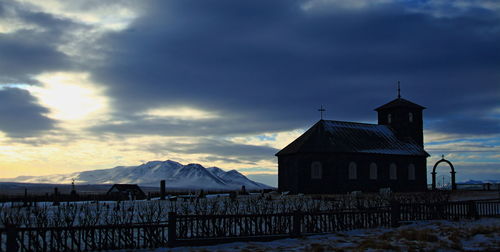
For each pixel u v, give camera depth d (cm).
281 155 7744
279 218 2775
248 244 2514
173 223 2491
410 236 2539
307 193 7325
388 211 3219
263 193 7494
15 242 2120
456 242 2378
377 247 2225
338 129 7969
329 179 7338
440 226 3092
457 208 4000
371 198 5662
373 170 7769
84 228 2325
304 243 2525
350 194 6944
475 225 3148
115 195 8019
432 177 8525
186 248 2400
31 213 4038
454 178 8338
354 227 3067
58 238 2283
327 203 4919
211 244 2539
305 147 7431
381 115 9019
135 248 2412
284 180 7700
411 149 8400
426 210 3488
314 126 7906
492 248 2188
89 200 7269
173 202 5775
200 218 2606
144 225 2456
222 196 7562
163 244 2481
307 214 2870
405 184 8138
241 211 4128
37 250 2217
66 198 7144
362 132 8212
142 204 5628
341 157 7394
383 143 8181
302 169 7394
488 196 6712
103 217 3775
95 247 2347
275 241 2641
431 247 2234
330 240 2584
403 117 8688
